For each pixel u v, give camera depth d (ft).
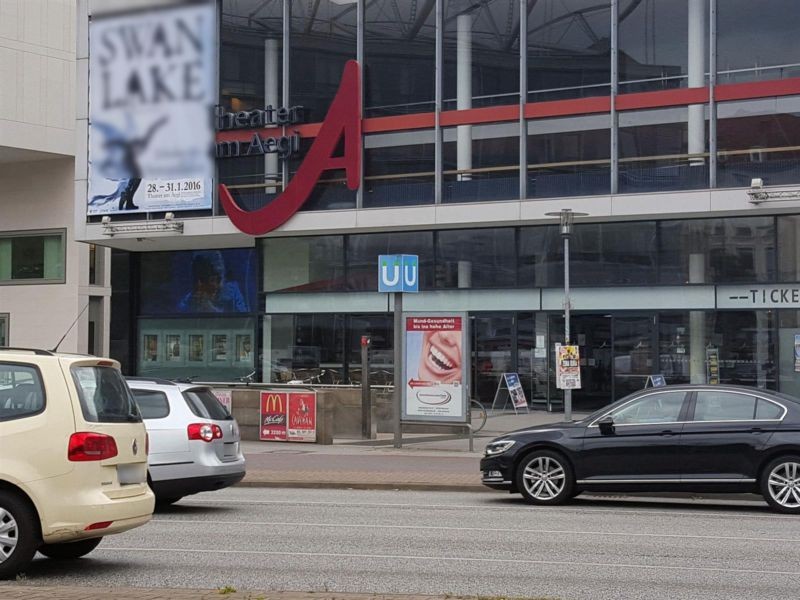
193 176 141.79
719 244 120.16
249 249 150.61
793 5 116.06
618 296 123.75
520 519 57.06
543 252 127.44
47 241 180.45
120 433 39.65
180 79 142.72
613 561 43.24
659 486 60.85
